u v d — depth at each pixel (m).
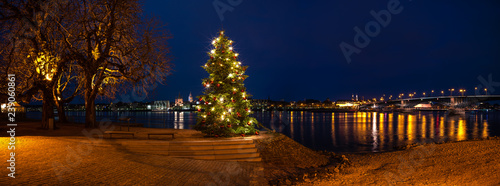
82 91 28.59
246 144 15.19
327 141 41.59
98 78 24.73
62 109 31.72
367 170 14.03
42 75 22.48
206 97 18.05
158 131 21.42
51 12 21.16
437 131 60.00
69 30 22.67
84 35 23.36
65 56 22.95
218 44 18.88
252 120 18.88
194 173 10.37
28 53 22.67
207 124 17.94
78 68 26.36
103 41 24.59
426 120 114.94
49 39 23.05
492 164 11.33
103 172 9.12
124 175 9.02
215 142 14.77
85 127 24.94
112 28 23.17
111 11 22.86
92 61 24.02
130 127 26.20
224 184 9.36
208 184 9.10
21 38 21.08
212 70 18.64
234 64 18.72
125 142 14.25
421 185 9.95
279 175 11.93
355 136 49.81
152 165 10.87
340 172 13.70
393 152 19.86
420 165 13.47
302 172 13.23
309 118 142.62
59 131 22.02
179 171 10.41
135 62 24.41
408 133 55.31
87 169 9.31
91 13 22.83
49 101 24.09
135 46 24.39
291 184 10.72
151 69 24.55
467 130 62.31
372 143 38.56
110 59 25.50
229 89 18.23
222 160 13.62
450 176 10.57
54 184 7.50
